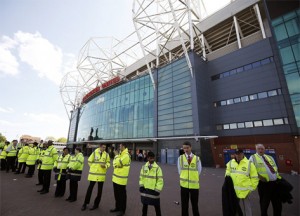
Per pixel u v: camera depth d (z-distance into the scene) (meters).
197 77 25.06
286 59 16.27
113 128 37.75
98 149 6.02
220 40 30.83
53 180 9.79
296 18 15.77
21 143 13.84
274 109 19.53
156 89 30.88
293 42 15.88
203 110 24.27
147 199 4.13
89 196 5.40
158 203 4.13
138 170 16.58
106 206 5.73
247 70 22.69
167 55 35.97
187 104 25.00
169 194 7.78
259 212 5.48
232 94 23.78
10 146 12.15
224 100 24.64
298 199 6.93
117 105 38.50
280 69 19.73
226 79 24.81
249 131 21.19
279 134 18.64
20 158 11.52
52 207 5.43
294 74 15.74
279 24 16.84
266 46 21.27
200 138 22.31
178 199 6.93
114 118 38.25
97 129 43.28
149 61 39.22
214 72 26.48
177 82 27.36
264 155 4.98
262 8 23.89
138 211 5.37
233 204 4.16
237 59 23.92
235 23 25.52
